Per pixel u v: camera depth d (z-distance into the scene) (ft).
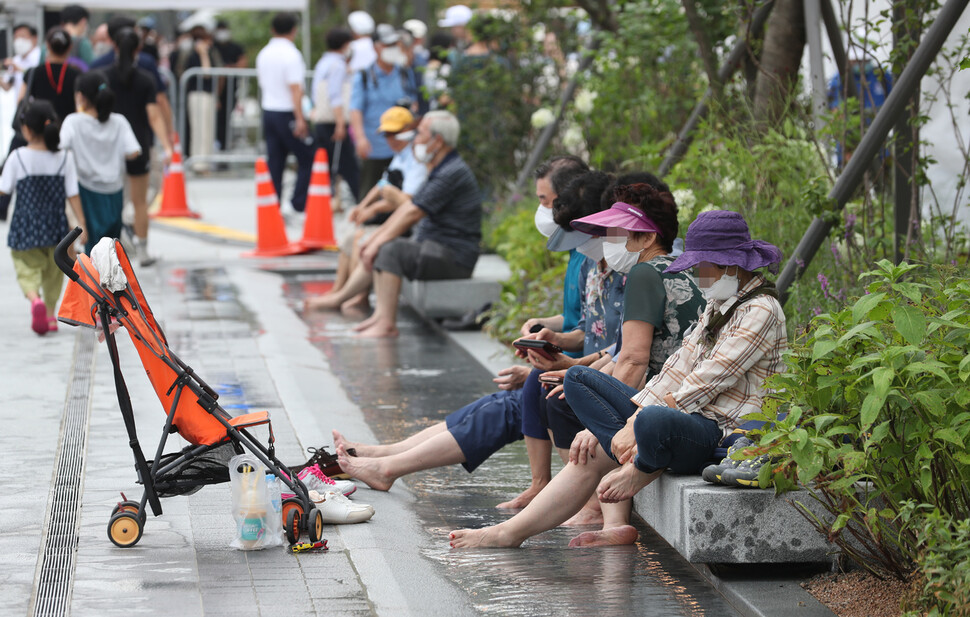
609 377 32.65
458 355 59.00
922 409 27.27
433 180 63.98
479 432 37.73
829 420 27.35
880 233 48.03
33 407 45.91
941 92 59.41
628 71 73.10
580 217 37.50
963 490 27.55
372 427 45.21
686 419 30.25
